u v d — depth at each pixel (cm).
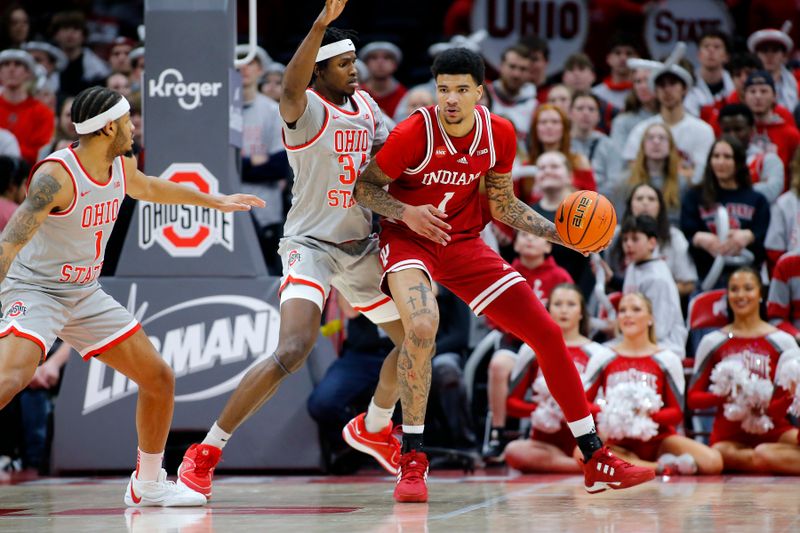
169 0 1672
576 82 2664
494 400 1866
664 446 1692
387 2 3359
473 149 1198
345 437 1391
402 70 3253
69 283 1141
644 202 1966
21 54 2545
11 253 1056
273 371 1198
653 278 1875
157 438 1185
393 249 1216
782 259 1939
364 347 1741
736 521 993
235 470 1700
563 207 1224
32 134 2566
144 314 1680
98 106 1091
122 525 994
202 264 1689
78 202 1103
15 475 1762
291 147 1266
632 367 1736
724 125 2245
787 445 1666
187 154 1666
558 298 1802
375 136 1317
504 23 2992
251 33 1692
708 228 2033
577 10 2988
